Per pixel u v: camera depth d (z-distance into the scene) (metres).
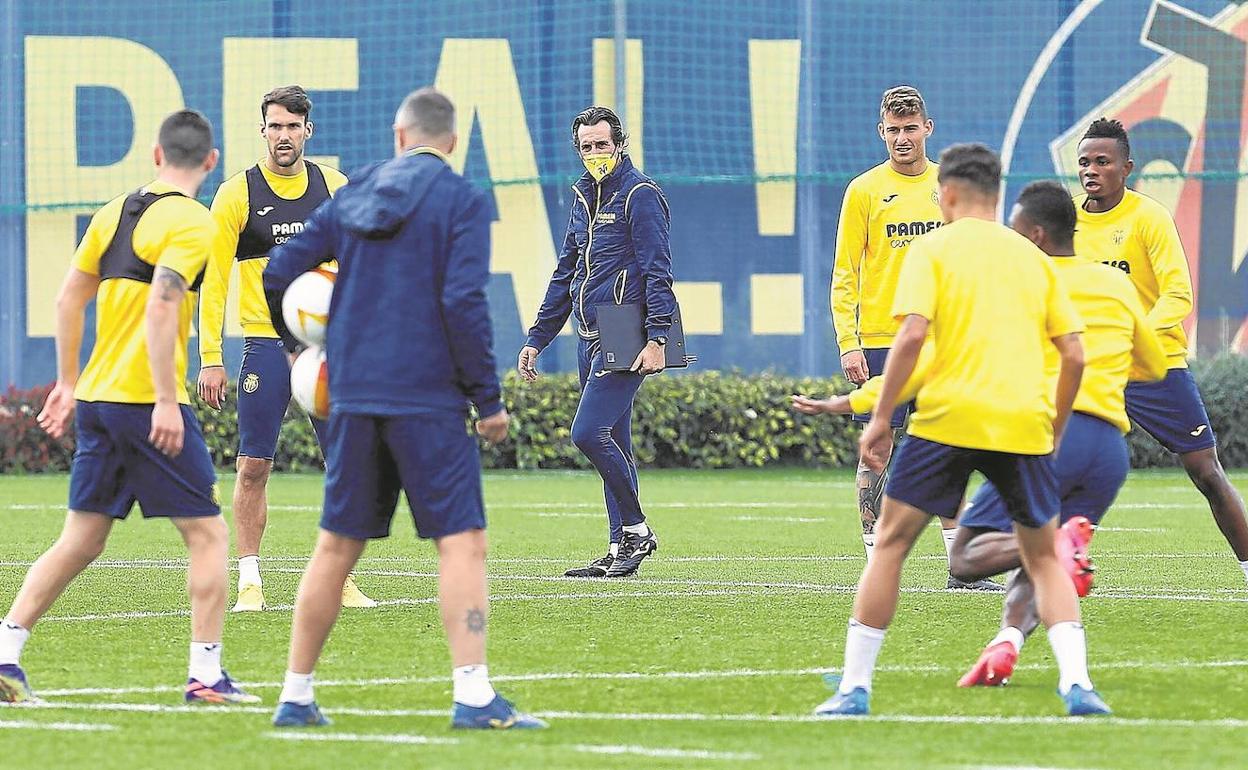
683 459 79.88
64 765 18.34
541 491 66.56
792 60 85.94
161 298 22.09
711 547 45.38
